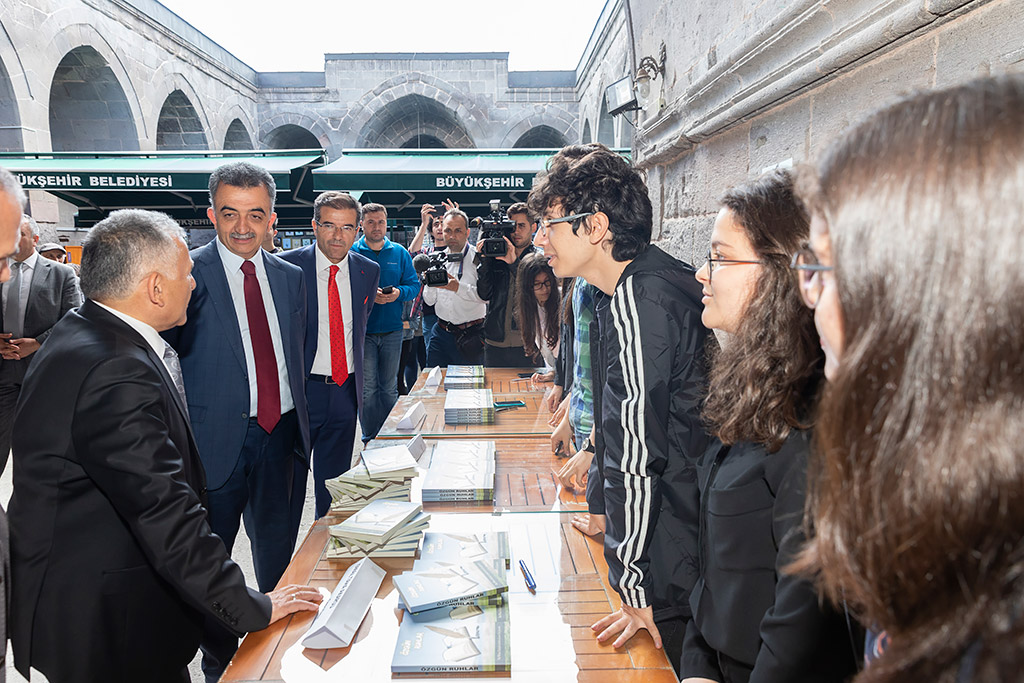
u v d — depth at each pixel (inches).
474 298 174.7
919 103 14.6
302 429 93.0
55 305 133.2
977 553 13.1
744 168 100.6
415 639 43.1
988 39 48.1
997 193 12.5
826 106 73.7
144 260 52.6
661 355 44.5
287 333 91.0
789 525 30.5
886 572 14.7
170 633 54.2
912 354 13.4
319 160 235.5
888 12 58.6
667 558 48.4
